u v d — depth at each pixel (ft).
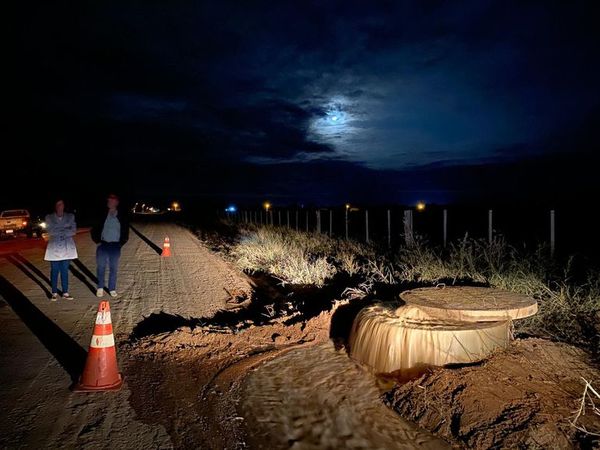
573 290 24.91
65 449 12.11
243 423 13.87
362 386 16.52
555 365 16.21
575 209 99.19
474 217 104.63
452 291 21.25
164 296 31.32
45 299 29.40
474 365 16.22
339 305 24.45
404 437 13.23
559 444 11.85
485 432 12.64
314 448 12.62
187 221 155.94
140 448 12.31
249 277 41.47
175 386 16.47
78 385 15.88
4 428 13.11
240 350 20.30
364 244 54.44
